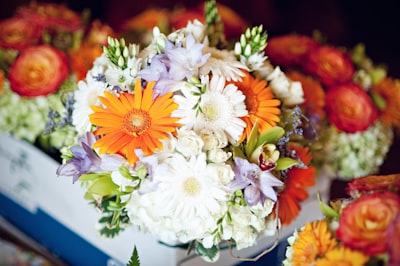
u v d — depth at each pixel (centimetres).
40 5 113
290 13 146
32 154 91
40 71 95
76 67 97
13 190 97
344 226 57
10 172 97
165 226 64
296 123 71
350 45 147
